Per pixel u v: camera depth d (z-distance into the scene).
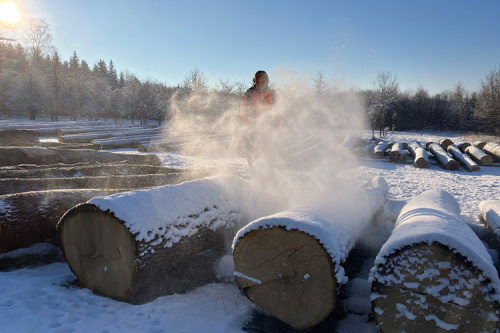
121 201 2.81
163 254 2.90
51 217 3.62
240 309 2.77
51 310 2.59
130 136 26.28
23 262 3.47
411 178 10.69
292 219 2.42
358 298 2.84
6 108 54.03
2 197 3.44
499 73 33.62
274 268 2.48
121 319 2.54
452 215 2.96
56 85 58.31
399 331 2.12
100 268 2.89
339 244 2.44
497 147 15.55
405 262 2.13
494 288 1.94
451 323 2.02
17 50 75.31
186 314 2.66
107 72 94.38
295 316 2.44
